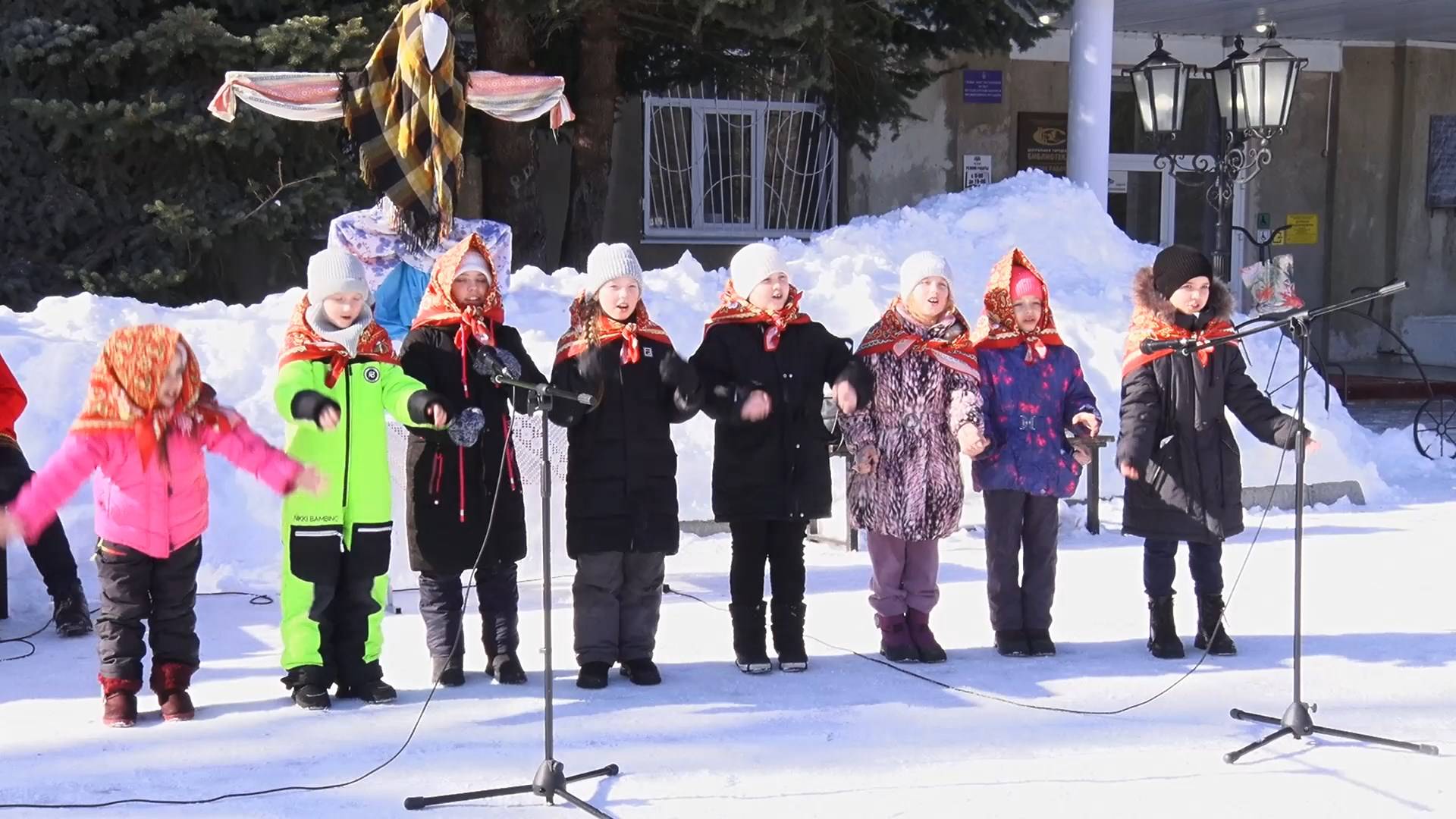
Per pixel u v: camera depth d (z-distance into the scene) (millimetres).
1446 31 17984
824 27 10281
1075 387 6117
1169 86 11805
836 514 8281
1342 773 4586
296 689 5262
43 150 10781
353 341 5156
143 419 4910
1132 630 6512
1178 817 4203
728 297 5785
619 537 5445
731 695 5457
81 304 8109
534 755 4738
